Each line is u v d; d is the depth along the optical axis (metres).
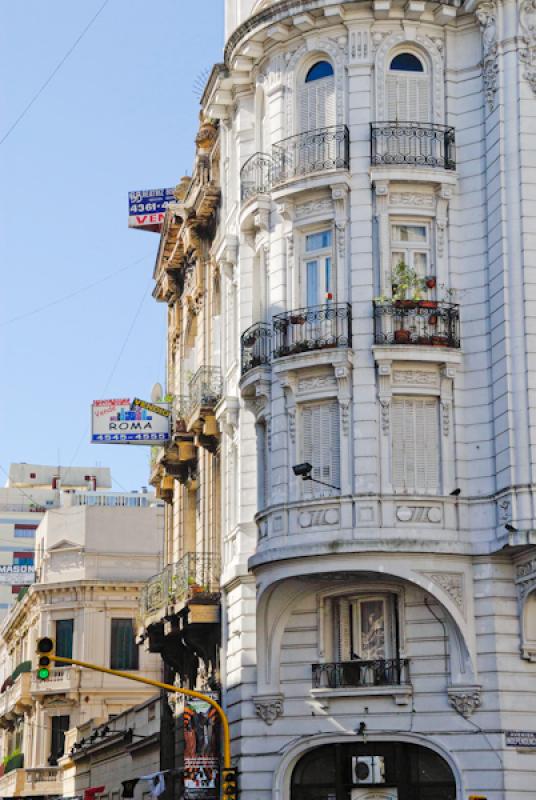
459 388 40.69
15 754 94.75
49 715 85.12
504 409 39.22
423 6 41.97
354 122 42.19
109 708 83.81
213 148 51.84
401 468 40.22
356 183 41.78
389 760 40.22
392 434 40.31
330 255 42.06
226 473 47.62
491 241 40.78
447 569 39.47
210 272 52.00
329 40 43.09
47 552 87.88
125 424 54.31
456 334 40.81
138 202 65.31
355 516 39.72
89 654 84.19
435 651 39.66
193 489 55.19
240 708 42.56
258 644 41.81
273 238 43.44
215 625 47.56
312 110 43.22
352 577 40.34
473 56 42.38
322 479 40.75
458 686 38.94
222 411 47.00
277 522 40.97
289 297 42.56
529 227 39.81
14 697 91.44
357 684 40.44
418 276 41.56
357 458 40.06
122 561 86.25
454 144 42.03
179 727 52.69
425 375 40.56
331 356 40.47
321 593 41.44
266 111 44.84
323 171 41.72
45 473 162.62
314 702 40.97
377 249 41.34
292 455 41.19
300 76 43.62
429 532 39.50
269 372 42.50
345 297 41.25
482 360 40.66
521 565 39.09
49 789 82.62
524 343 39.28
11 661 107.94
